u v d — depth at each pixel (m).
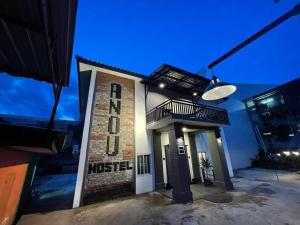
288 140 15.26
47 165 16.67
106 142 7.61
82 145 7.00
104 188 6.94
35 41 2.07
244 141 16.75
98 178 6.95
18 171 3.78
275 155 15.33
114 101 8.49
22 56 2.44
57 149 2.80
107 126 7.88
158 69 8.20
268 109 17.12
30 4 1.48
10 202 3.70
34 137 2.04
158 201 6.45
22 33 1.95
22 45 2.20
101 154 7.32
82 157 6.85
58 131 2.21
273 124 16.55
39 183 11.34
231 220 4.52
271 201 5.86
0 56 2.46
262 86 20.55
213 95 3.42
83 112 14.90
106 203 6.48
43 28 1.72
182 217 4.88
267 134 16.94
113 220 4.91
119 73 9.05
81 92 10.65
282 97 16.05
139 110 9.11
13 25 1.81
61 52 2.16
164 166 9.07
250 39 1.67
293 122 15.11
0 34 2.00
